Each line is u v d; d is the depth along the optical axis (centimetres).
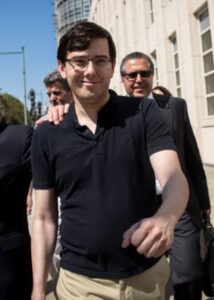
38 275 222
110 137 207
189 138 352
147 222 167
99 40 212
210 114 1552
